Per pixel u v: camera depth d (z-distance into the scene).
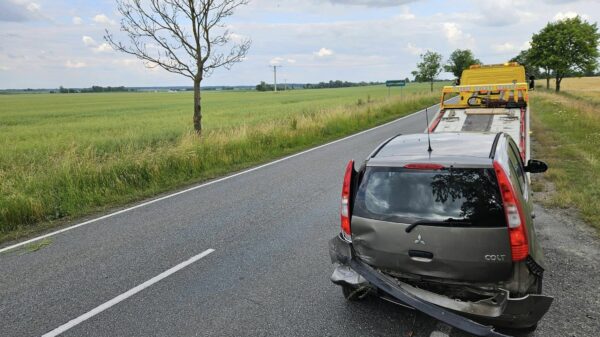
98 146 17.44
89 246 6.36
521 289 3.23
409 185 3.57
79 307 4.52
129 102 73.31
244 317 4.16
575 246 5.30
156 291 4.81
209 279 5.05
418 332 3.76
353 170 3.97
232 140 14.25
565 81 87.75
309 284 4.79
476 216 3.28
